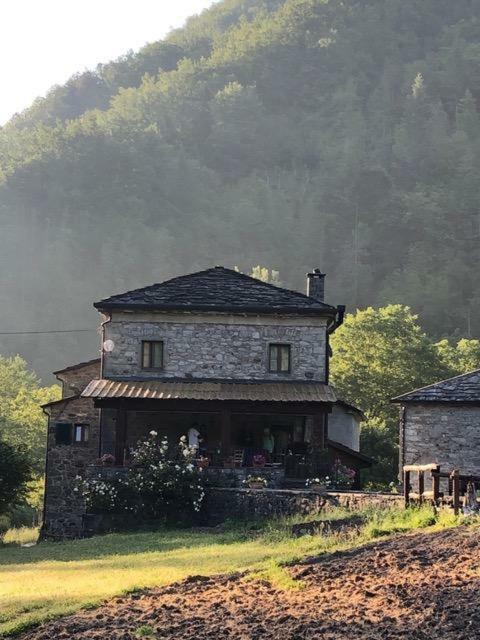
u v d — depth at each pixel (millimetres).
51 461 56406
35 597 27719
